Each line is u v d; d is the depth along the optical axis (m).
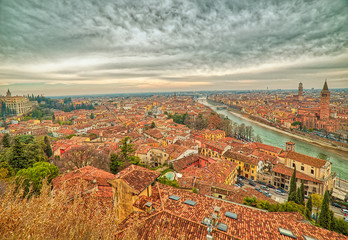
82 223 10.73
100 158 67.75
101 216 13.28
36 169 39.44
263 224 22.84
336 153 131.62
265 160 87.25
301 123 195.88
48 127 167.00
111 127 157.12
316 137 163.88
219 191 50.56
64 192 11.38
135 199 25.11
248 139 161.75
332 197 69.06
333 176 76.06
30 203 9.59
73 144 91.44
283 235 21.00
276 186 76.56
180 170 69.94
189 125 198.38
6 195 9.51
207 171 63.03
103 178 36.16
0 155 63.22
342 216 57.50
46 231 9.32
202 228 21.03
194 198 27.92
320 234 21.94
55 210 10.07
